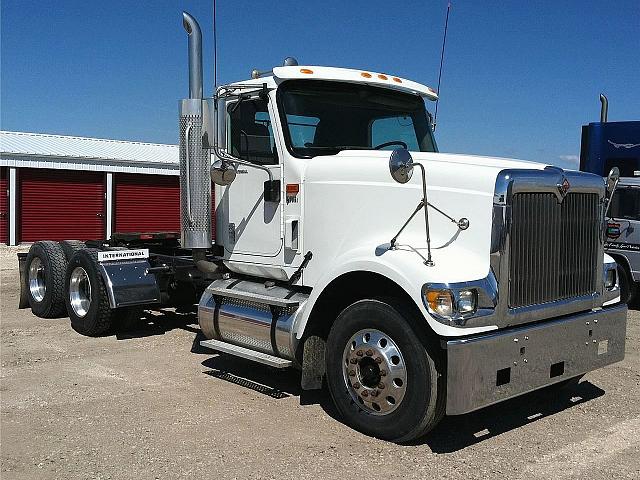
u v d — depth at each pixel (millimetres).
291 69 5707
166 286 8234
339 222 5332
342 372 4926
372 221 5141
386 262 4566
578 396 5898
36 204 24469
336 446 4613
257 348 5715
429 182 4867
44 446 4594
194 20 5992
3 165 23734
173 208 27875
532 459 4441
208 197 6195
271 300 5531
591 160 12945
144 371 6539
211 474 4141
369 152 5367
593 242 5320
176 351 7379
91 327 7961
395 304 4598
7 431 4879
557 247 4926
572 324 4980
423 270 4379
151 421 5094
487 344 4340
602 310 5383
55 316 9320
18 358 7020
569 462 4398
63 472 4172
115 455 4434
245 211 6137
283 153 5703
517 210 4586
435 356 4445
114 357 7094
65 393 5801
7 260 18453
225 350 5859
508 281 4523
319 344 5312
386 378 4613
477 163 4844
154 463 4301
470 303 4340
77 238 25344
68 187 25141
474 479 4105
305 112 5824
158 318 9273
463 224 4648
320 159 5512
